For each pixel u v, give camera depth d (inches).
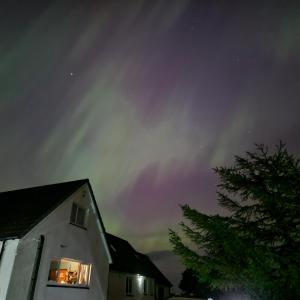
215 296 1108.5
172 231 241.6
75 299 550.0
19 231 464.4
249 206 263.7
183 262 231.9
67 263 605.9
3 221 530.0
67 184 673.0
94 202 671.1
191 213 231.1
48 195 618.5
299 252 214.2
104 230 684.1
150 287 1040.2
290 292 191.5
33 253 478.6
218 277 229.6
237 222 262.2
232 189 275.7
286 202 237.5
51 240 521.7
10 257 443.5
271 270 195.9
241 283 217.5
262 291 200.2
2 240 459.8
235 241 211.9
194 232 242.2
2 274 433.7
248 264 198.7
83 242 608.4
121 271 866.1
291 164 253.0
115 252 978.7
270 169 260.7
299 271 188.1
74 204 617.0
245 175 272.8
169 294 1267.2
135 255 1183.6
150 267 1229.7
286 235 239.0
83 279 598.5
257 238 249.4
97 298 613.9
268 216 257.4
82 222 633.0
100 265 650.2
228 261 216.1
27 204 595.2
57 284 513.3
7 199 687.1
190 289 1584.6
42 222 511.5
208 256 232.2
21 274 447.2
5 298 413.1
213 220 227.5
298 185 238.1
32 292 455.5
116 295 821.9
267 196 241.1
